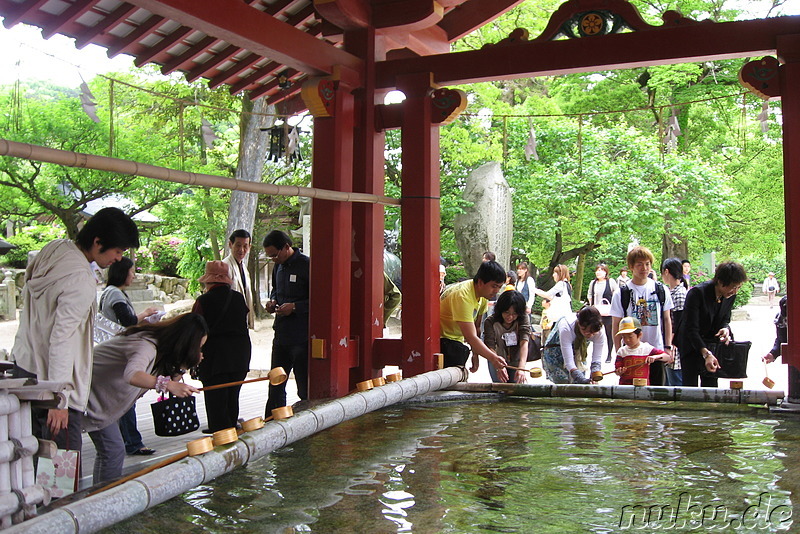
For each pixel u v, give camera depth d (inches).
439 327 297.7
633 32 271.0
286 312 275.6
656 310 291.6
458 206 701.9
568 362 282.0
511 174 728.3
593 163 704.4
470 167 751.1
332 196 252.2
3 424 122.0
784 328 279.7
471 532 132.1
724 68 724.0
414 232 291.9
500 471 173.2
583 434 214.2
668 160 701.3
